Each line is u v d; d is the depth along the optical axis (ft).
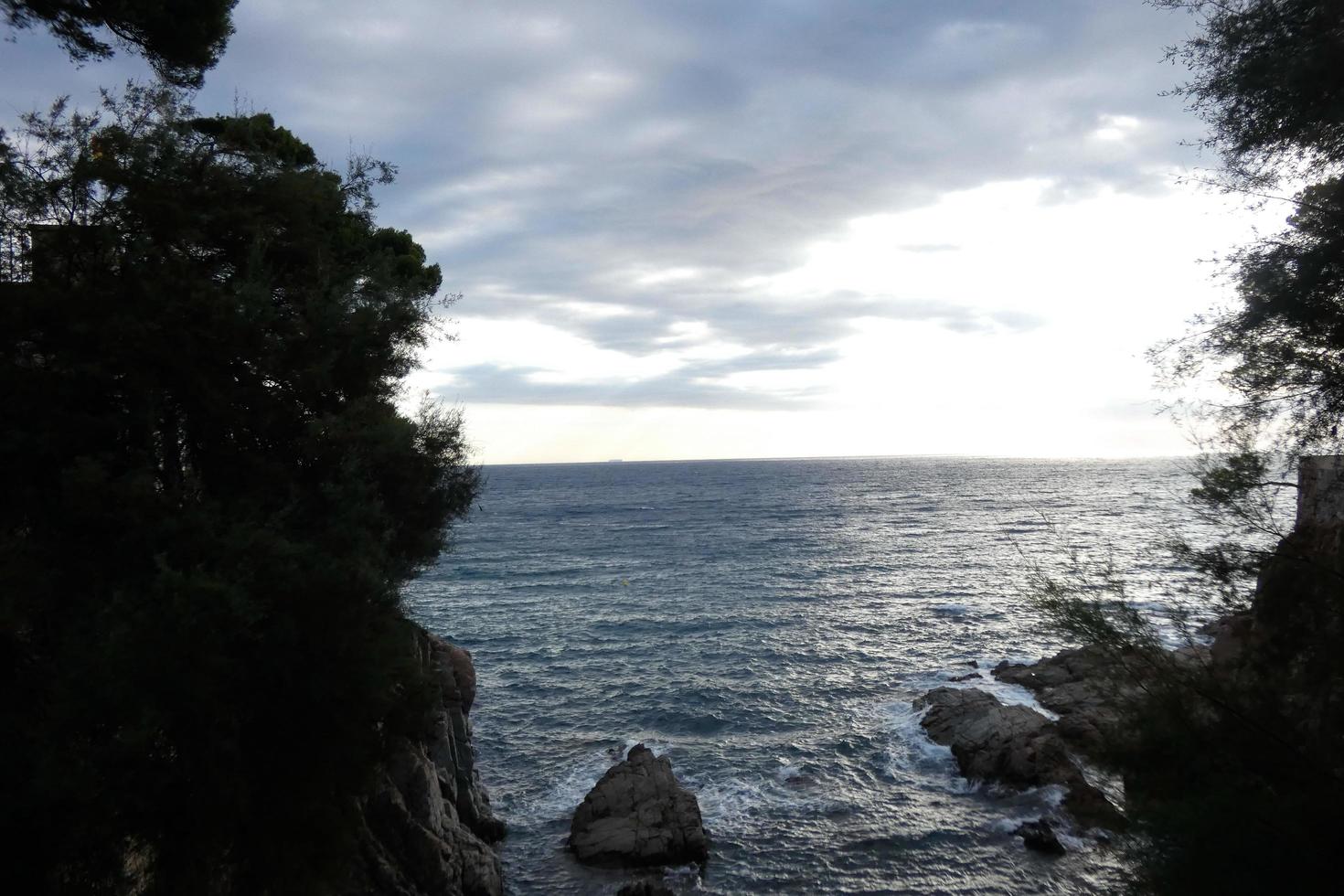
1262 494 35.70
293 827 42.39
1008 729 104.17
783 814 93.30
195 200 48.67
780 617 196.34
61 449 41.42
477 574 282.77
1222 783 34.12
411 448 55.16
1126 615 39.42
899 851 83.92
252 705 41.11
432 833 69.46
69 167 43.91
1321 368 32.37
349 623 43.65
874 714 125.39
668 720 126.52
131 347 42.32
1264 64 31.40
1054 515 443.73
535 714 131.54
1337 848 31.04
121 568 41.57
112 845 39.37
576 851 84.48
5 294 40.65
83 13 47.39
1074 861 80.28
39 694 38.83
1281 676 35.45
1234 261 33.76
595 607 218.59
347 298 52.34
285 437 50.11
